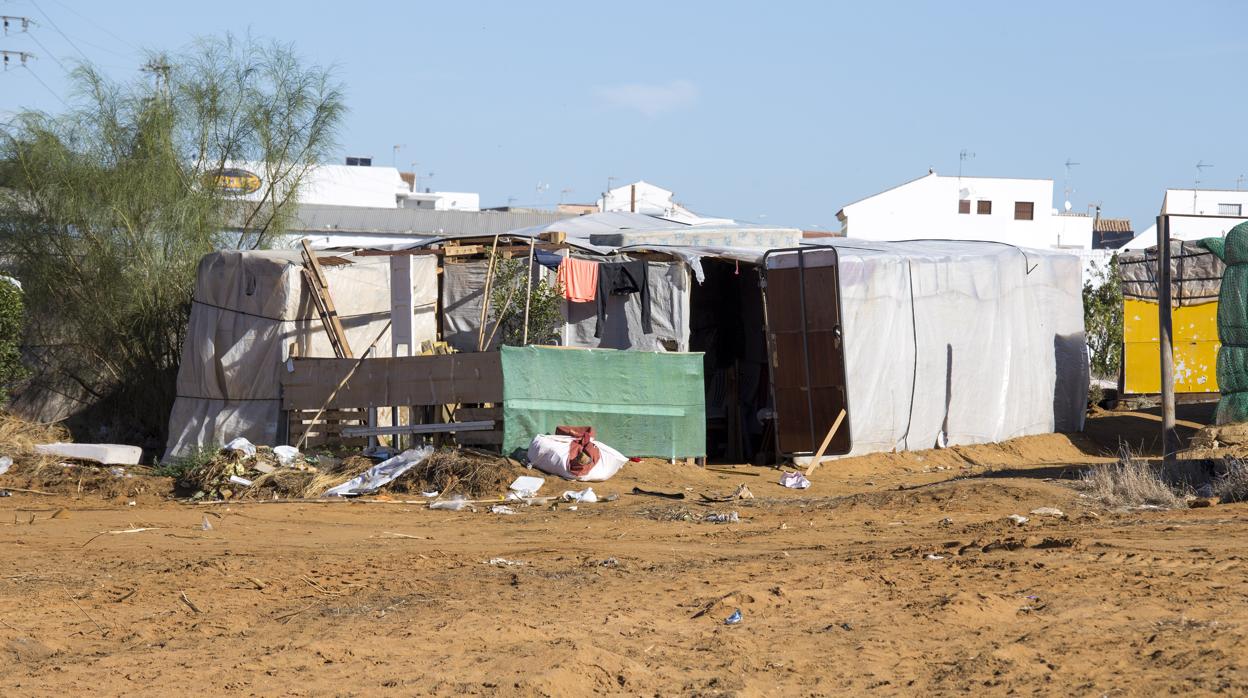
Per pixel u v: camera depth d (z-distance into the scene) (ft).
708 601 30.19
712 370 73.82
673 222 86.12
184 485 55.67
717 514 47.44
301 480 54.75
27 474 57.16
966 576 32.53
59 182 74.23
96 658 24.73
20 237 74.90
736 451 71.36
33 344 74.84
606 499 52.13
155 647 25.71
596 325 66.80
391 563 36.65
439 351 66.08
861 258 66.13
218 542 41.73
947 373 71.26
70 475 57.06
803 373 65.46
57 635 26.89
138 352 74.28
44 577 33.91
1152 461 56.44
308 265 62.54
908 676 23.22
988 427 73.67
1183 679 22.06
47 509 51.08
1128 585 30.58
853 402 65.31
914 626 27.04
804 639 26.11
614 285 66.59
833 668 23.77
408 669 23.62
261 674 23.27
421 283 66.49
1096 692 21.57
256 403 62.49
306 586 32.83
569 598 30.66
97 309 74.02
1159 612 27.55
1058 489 50.31
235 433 62.49
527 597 30.81
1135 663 23.44
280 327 62.34
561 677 22.47
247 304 63.05
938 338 70.69
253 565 35.86
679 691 22.25
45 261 74.59
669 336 66.28
